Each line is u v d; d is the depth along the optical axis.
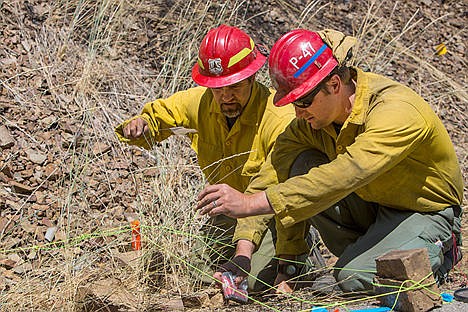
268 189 2.87
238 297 3.10
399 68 5.96
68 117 4.52
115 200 4.13
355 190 3.15
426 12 6.68
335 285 3.25
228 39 3.28
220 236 3.50
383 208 3.26
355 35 6.10
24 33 4.94
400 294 2.91
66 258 3.39
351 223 3.37
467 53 6.40
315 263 3.54
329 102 2.96
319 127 3.05
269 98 3.39
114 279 3.32
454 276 3.56
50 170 4.16
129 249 3.74
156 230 3.62
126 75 4.98
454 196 3.21
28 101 4.52
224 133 3.46
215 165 3.56
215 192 2.83
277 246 3.34
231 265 3.16
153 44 5.30
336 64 2.93
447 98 5.80
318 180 2.84
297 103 2.95
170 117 3.59
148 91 4.92
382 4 6.57
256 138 3.38
